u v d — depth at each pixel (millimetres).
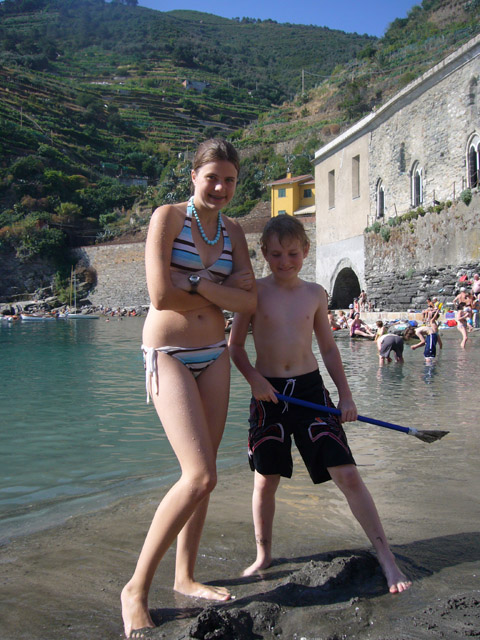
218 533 3434
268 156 78562
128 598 2473
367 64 96625
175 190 74000
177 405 2611
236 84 154375
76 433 6395
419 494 4043
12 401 8492
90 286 60500
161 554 2508
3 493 4348
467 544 3164
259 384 2984
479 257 23297
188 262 2795
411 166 28891
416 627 2309
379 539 2832
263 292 3254
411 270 27578
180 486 2520
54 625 2410
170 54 172250
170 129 111375
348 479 2895
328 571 2740
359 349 17219
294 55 194875
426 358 13398
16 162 73875
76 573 2918
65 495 4262
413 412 7117
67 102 109562
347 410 3098
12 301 60531
